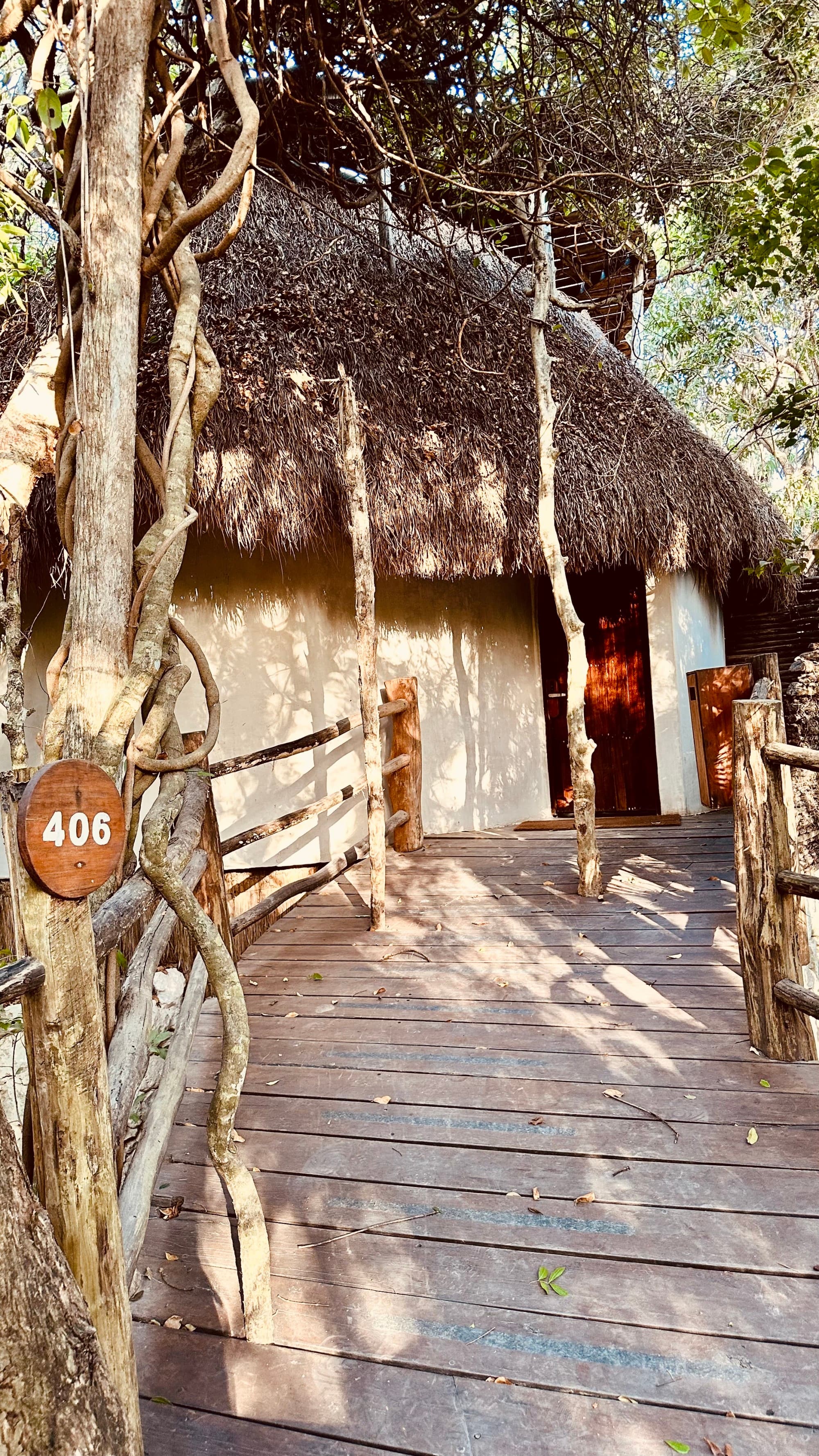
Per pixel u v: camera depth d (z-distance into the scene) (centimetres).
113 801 120
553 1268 184
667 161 432
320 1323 177
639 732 617
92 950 120
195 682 471
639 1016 285
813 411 530
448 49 367
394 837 511
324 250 496
